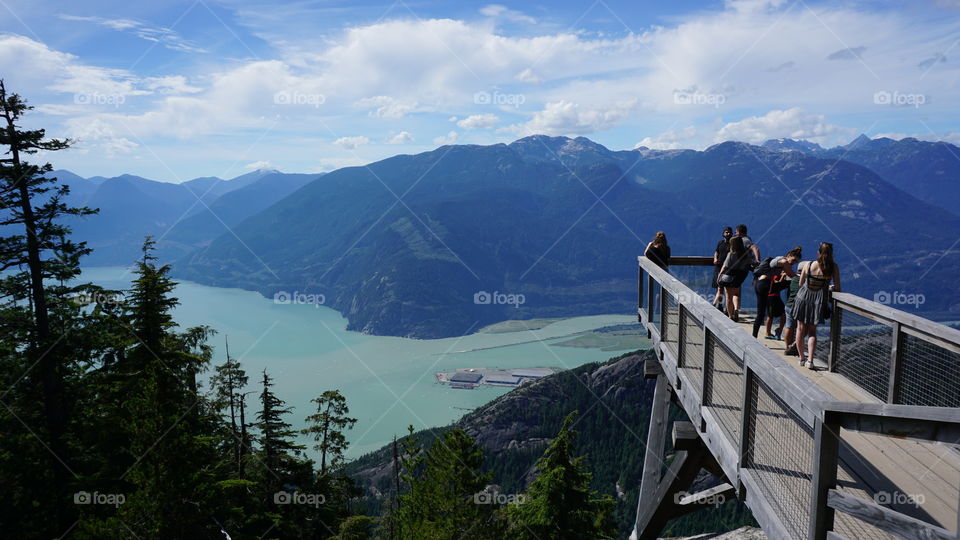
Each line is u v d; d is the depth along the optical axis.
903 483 4.62
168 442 14.06
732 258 9.71
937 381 5.14
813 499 3.53
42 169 17.20
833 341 7.21
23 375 16.92
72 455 17.28
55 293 17.83
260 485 21.56
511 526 24.61
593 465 115.94
